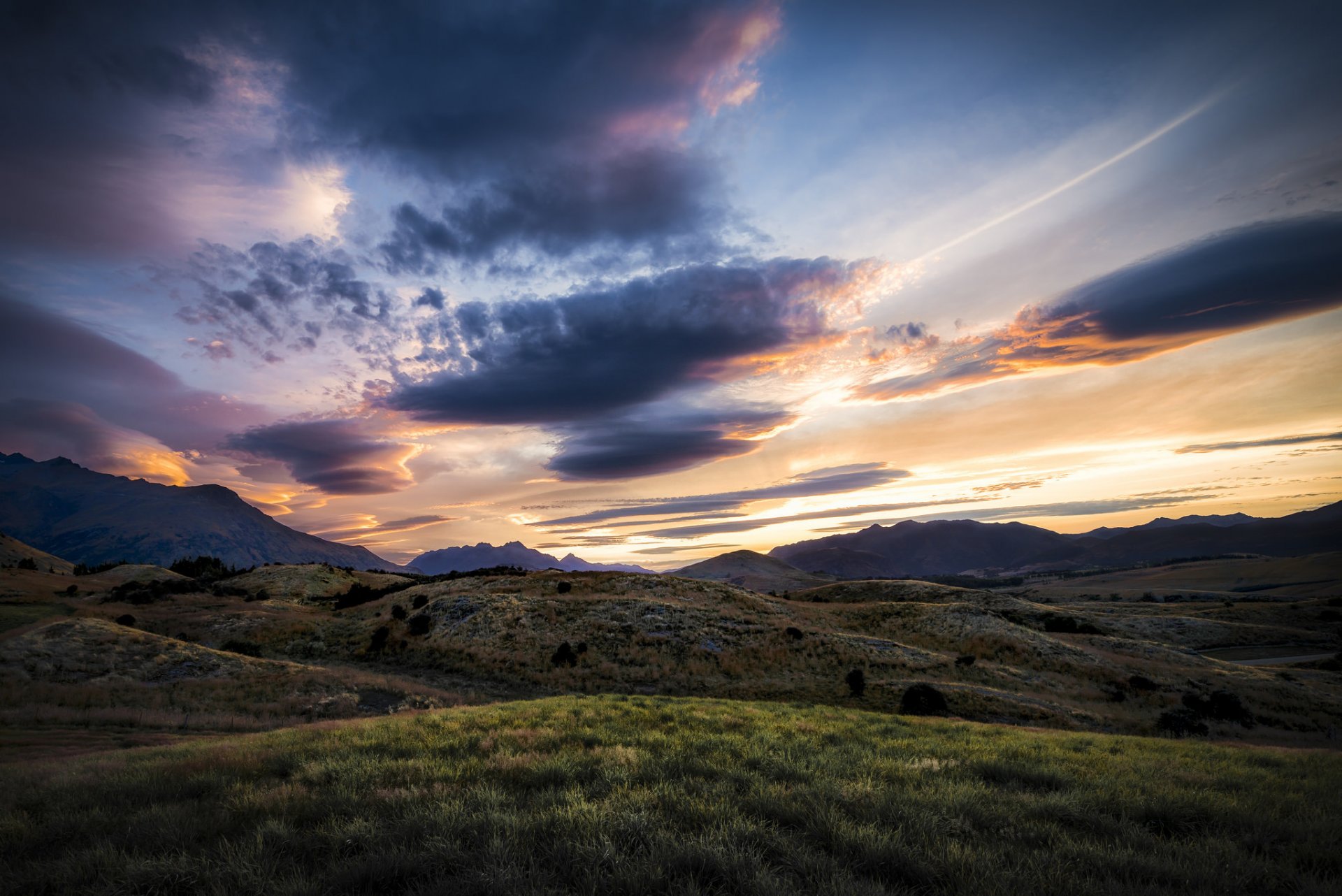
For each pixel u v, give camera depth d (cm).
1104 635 7688
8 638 3325
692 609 5912
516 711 1569
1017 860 494
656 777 769
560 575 7900
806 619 6825
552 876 446
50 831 596
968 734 1426
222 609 6781
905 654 4906
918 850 500
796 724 1384
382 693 3288
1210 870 495
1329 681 5450
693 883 423
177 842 547
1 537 13912
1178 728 3197
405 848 492
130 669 3203
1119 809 702
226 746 1171
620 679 4388
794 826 586
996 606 9600
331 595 9144
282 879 452
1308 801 782
